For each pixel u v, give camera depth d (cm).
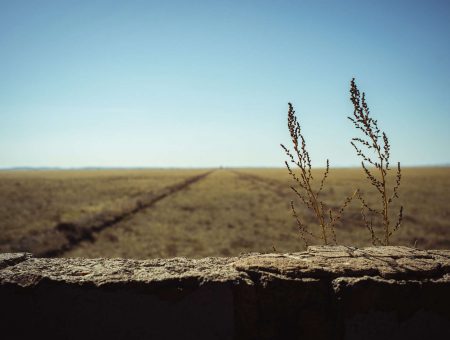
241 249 1237
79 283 160
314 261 184
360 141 252
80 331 158
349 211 2038
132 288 158
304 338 163
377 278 167
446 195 3038
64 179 6128
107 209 2138
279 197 2981
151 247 1274
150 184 4634
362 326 161
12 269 176
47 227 1524
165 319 157
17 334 159
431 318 164
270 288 164
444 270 178
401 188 3638
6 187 4284
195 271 169
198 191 3544
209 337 157
